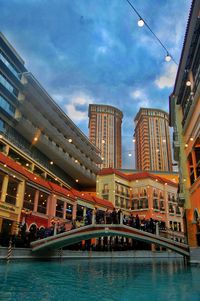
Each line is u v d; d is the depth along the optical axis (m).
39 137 34.81
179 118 23.00
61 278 11.01
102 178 49.06
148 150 133.88
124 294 7.74
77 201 36.03
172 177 58.41
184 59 19.45
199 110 16.44
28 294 7.48
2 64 29.34
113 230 20.12
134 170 58.91
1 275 10.87
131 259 27.39
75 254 24.25
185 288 8.91
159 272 14.11
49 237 19.84
